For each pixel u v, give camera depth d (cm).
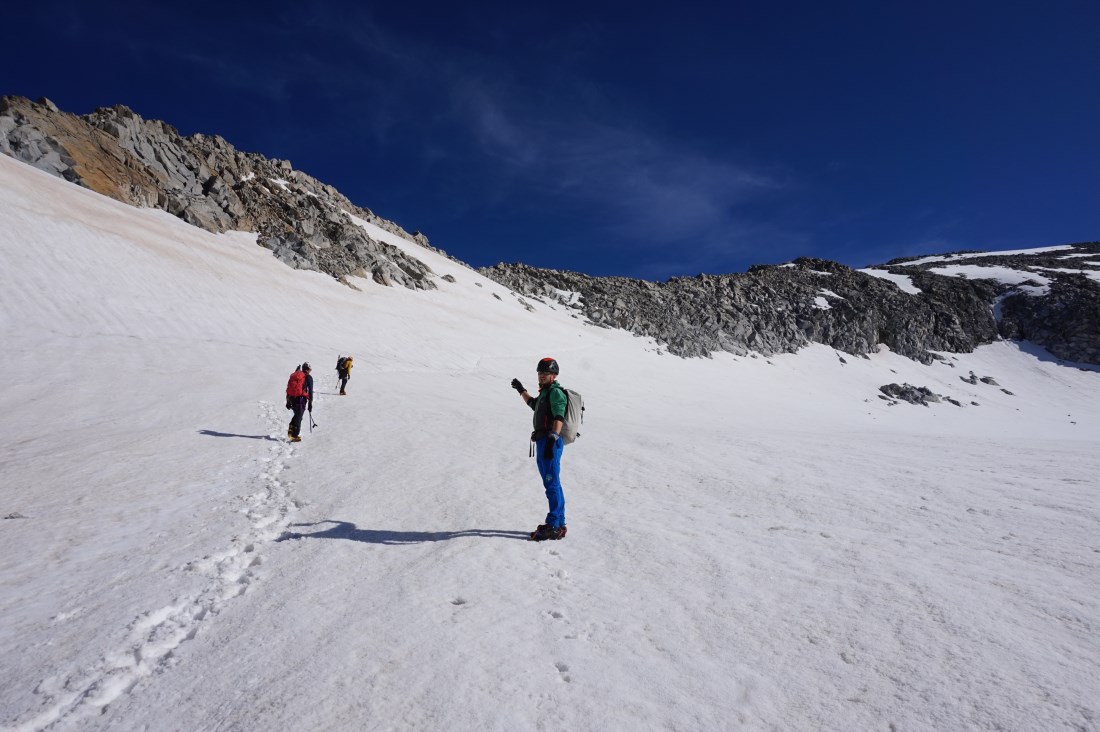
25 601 386
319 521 596
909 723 238
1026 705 243
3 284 2683
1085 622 324
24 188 3588
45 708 262
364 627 340
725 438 1537
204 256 4344
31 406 1472
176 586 414
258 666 300
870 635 320
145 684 287
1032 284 11906
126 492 704
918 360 10081
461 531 558
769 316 10431
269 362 2842
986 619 334
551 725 243
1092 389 9031
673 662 296
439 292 7044
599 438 1428
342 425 1419
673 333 8812
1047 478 819
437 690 270
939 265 15125
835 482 810
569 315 8888
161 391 1809
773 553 480
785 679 277
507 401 2927
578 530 562
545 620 350
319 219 6975
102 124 5419
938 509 630
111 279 3228
